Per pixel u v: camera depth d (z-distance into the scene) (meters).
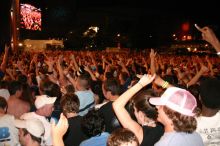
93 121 3.62
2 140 4.29
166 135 2.88
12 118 4.41
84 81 6.00
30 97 5.89
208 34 3.51
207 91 3.41
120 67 11.45
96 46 62.81
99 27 69.31
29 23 62.56
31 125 3.80
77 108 4.37
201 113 3.49
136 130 3.33
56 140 3.01
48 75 8.27
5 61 9.55
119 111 3.32
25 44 56.62
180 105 2.81
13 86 5.77
